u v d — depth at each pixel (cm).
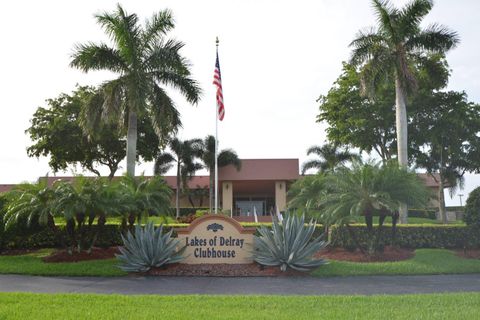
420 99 3284
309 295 1029
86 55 2312
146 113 2439
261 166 4275
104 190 1681
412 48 2545
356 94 3409
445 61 3127
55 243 1978
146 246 1451
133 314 791
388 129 3509
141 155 4128
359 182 1630
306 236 1454
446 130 3381
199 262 1544
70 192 1622
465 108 3344
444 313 794
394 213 1656
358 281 1290
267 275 1390
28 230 1891
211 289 1152
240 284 1234
